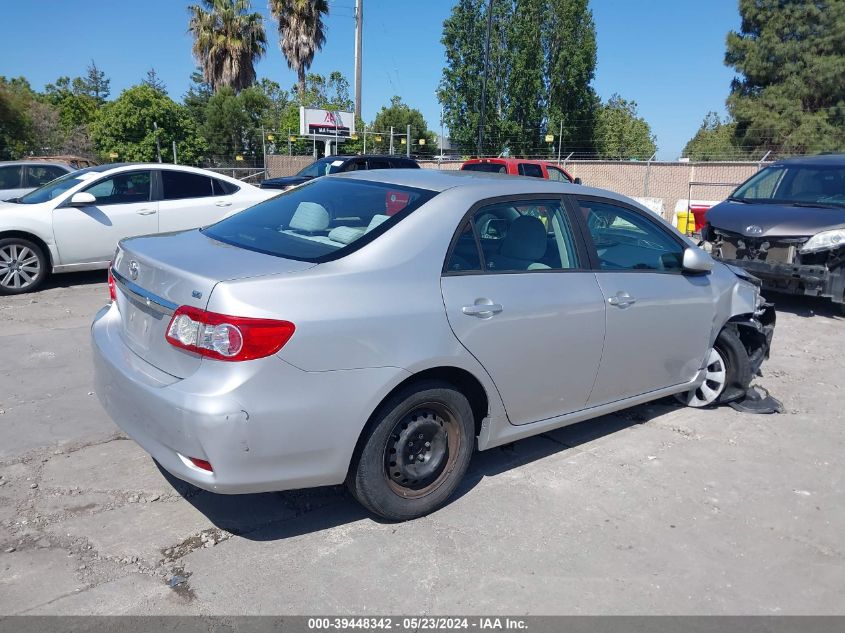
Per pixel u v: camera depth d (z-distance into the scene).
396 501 3.37
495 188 3.79
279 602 2.84
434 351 3.25
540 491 3.85
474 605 2.87
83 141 36.94
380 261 3.22
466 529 3.43
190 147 33.78
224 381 2.80
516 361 3.63
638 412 5.12
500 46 34.75
